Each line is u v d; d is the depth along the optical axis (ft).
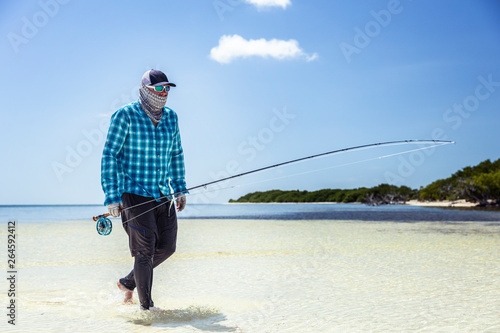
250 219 97.40
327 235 45.68
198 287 17.29
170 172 14.42
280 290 16.51
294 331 10.72
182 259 26.03
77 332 10.58
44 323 11.50
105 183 12.76
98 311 13.01
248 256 27.45
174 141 14.28
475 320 11.61
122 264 24.54
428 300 14.34
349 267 22.44
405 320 11.70
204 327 11.13
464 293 15.46
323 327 11.09
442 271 20.67
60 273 21.18
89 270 22.22
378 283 17.72
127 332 10.61
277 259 25.94
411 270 21.12
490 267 21.79
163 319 11.94
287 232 50.85
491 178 290.76
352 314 12.50
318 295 15.47
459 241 37.17
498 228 56.49
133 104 13.56
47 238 43.91
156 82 13.30
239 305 13.93
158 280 19.02
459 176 375.45
